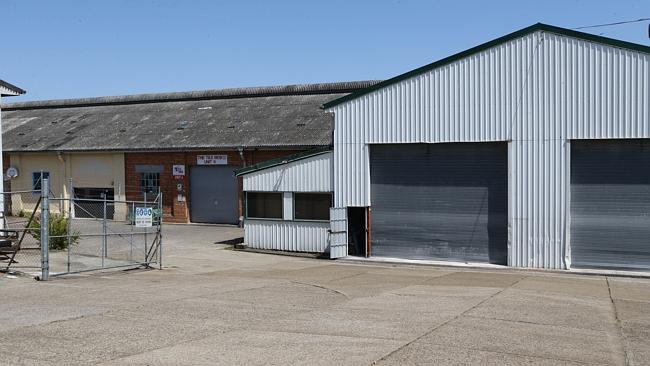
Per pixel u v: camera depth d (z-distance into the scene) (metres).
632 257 18.06
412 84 20.27
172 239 25.84
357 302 12.08
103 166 34.53
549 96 18.61
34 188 36.12
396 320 10.15
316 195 22.05
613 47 17.88
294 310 11.09
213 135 32.62
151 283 14.59
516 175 19.00
